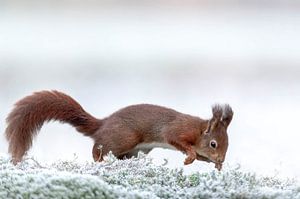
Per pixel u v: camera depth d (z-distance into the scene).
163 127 10.59
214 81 29.75
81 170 8.73
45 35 53.78
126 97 23.61
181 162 12.52
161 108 10.73
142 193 7.81
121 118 10.59
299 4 78.81
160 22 74.31
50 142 14.73
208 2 85.81
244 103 22.58
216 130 10.41
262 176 9.10
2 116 17.94
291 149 13.77
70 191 7.68
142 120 10.59
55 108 10.69
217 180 8.17
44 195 7.64
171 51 46.78
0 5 67.38
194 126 10.52
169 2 85.31
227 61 40.22
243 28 66.88
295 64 38.66
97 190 7.72
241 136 15.78
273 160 12.16
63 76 30.33
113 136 10.52
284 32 60.72
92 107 21.09
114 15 79.81
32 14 68.94
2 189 7.77
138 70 34.34
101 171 8.65
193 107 21.08
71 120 10.75
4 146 14.15
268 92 25.94
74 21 68.94
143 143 10.73
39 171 8.36
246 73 33.56
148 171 8.77
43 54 41.34
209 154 10.45
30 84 26.73
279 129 17.11
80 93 24.67
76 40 51.72
